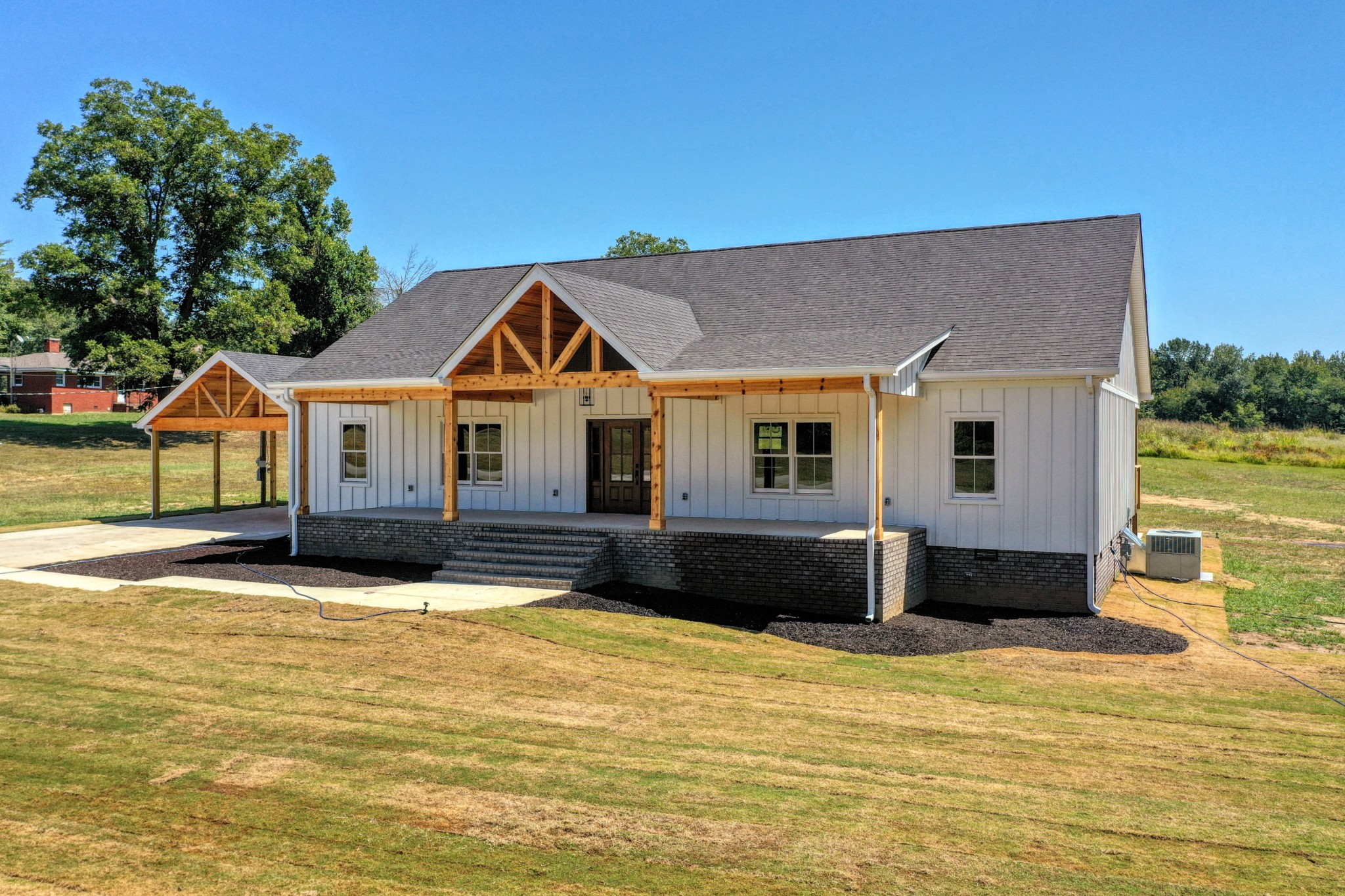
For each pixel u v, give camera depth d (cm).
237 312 4600
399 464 2056
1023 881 584
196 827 659
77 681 1010
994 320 1645
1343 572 1936
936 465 1589
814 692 1016
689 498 1772
